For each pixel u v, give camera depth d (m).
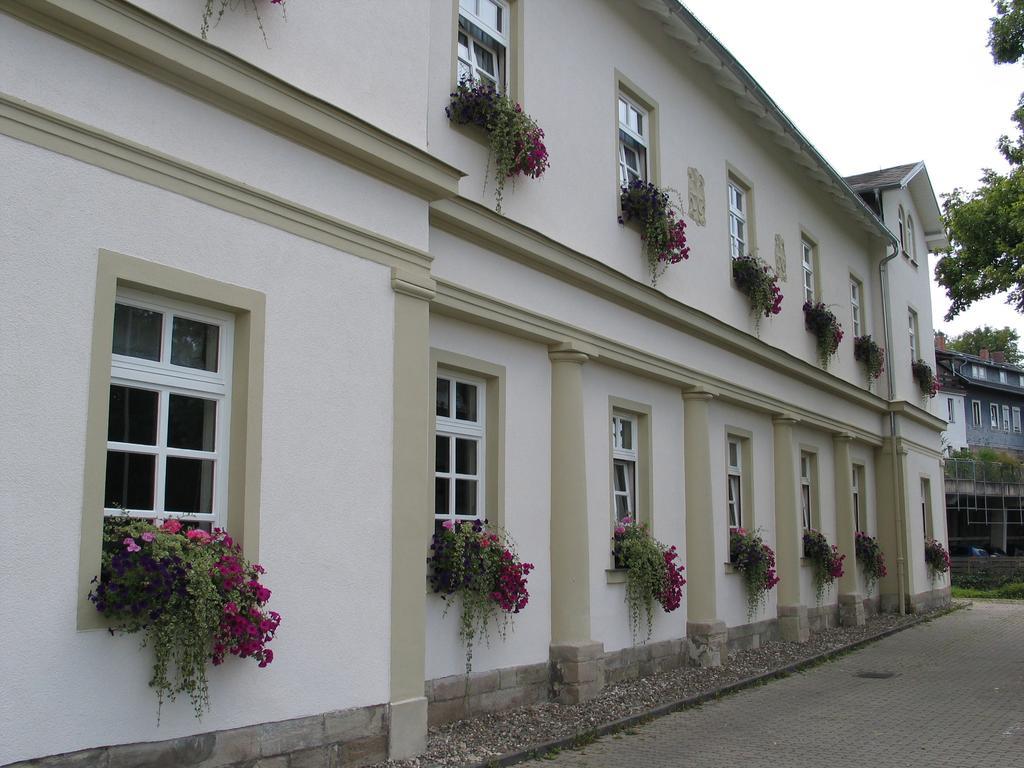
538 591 8.93
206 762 5.23
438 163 7.18
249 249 5.80
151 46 5.18
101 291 4.94
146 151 5.23
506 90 9.15
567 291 9.56
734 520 13.83
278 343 5.93
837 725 8.92
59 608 4.61
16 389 4.54
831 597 17.27
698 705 9.70
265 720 5.59
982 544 42.72
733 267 13.78
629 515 10.92
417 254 7.08
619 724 8.31
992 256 18.72
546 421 9.30
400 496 6.69
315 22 6.38
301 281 6.12
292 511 5.90
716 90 13.56
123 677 4.84
